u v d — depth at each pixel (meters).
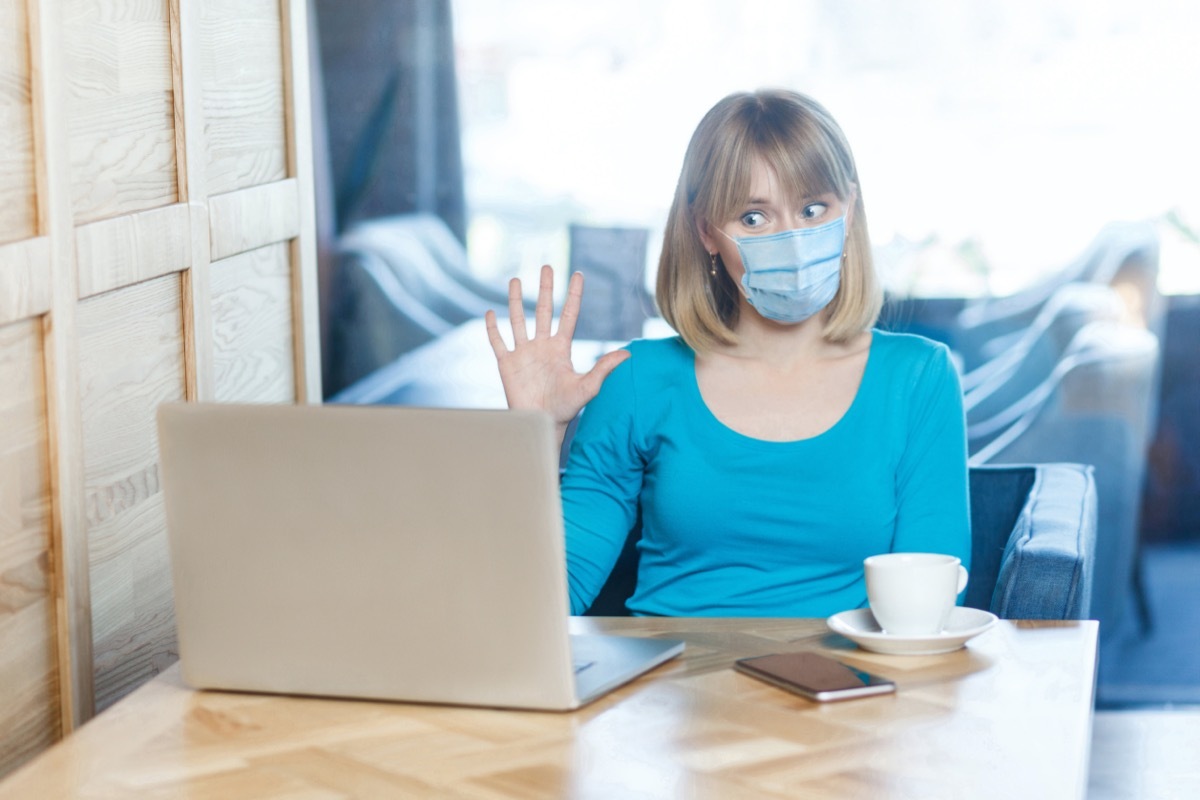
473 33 3.17
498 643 1.18
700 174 1.76
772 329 1.82
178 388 1.89
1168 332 3.02
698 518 1.77
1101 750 2.80
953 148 3.04
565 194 3.19
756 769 1.06
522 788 1.04
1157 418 3.04
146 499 1.81
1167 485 3.04
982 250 3.06
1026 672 1.26
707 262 1.83
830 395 1.79
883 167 3.07
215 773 1.09
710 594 1.76
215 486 1.21
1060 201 3.02
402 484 1.16
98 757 1.13
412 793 1.04
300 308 2.30
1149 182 2.99
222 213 1.99
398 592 1.19
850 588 1.75
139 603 1.79
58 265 1.53
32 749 1.53
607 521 1.84
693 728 1.15
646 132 3.14
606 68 3.14
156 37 1.81
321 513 1.19
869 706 1.19
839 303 1.80
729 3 3.08
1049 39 2.98
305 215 2.31
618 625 1.47
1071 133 3.00
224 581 1.23
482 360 3.25
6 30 1.46
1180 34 2.94
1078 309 3.04
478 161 3.21
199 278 1.91
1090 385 3.05
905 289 3.10
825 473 1.75
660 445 1.83
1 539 1.46
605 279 3.20
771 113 1.73
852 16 3.04
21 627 1.51
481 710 1.21
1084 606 1.77
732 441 1.78
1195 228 2.98
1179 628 3.06
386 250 3.25
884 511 1.74
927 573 1.31
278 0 2.22
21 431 1.50
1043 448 3.09
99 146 1.66
